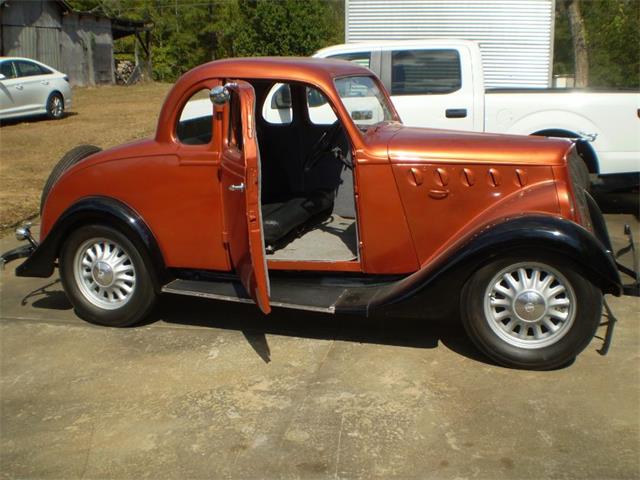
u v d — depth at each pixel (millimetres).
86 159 5141
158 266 4977
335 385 4199
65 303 5781
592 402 3914
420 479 3273
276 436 3672
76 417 3945
